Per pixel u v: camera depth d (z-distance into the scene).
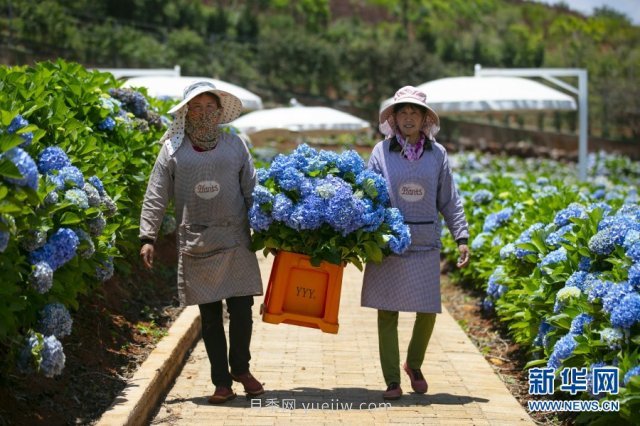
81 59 53.38
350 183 7.61
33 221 6.01
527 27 98.69
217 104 7.35
